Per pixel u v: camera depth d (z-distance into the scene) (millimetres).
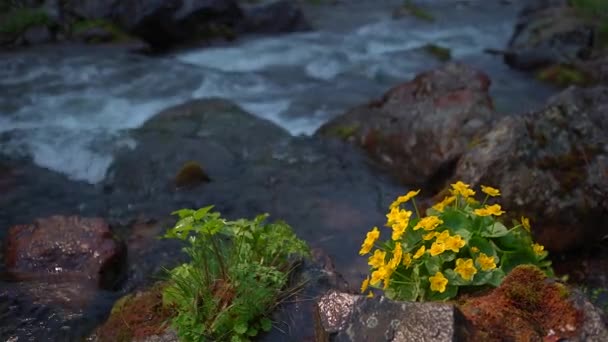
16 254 3359
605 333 2373
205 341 2758
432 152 4176
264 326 2814
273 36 7734
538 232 3510
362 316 2432
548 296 2469
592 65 6184
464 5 9297
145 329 2881
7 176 4207
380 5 9320
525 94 5918
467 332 2367
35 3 7059
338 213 3877
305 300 2914
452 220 2646
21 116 5125
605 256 3559
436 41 7684
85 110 5301
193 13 7129
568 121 3678
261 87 6020
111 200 3988
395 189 4125
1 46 6492
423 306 2387
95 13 6926
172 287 2904
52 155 4504
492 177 3555
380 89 6094
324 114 5438
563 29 6641
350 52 7164
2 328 3051
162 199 3990
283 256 3027
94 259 3338
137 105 5473
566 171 3562
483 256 2549
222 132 4773
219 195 4020
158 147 4555
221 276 2891
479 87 4598
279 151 4535
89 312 3145
